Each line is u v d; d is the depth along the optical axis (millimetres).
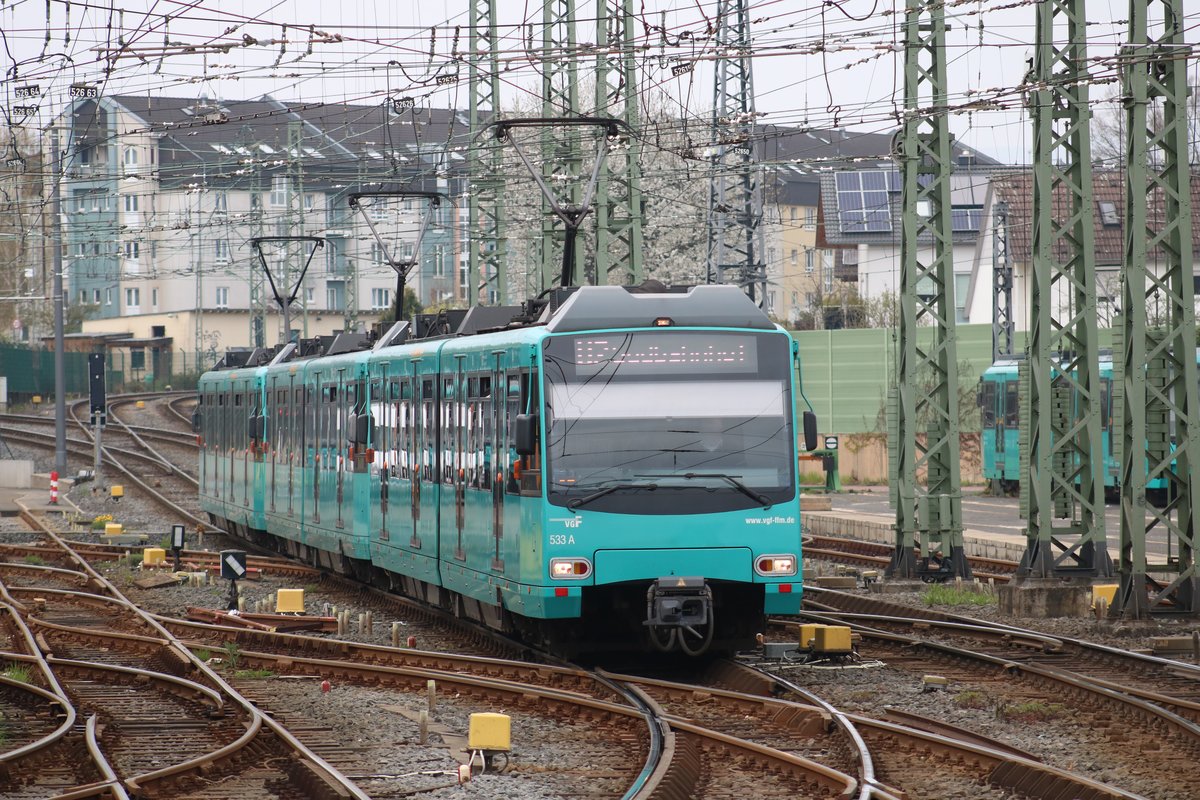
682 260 167625
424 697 35406
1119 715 31016
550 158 82938
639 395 37594
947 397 57188
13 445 142750
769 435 37969
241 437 77625
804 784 24844
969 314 164500
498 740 26906
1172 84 45469
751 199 102000
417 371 48938
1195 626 45094
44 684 37156
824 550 73188
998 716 31438
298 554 69438
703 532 37281
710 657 39969
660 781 23984
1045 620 48000
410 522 49594
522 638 43094
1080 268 49688
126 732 30641
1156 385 47750
